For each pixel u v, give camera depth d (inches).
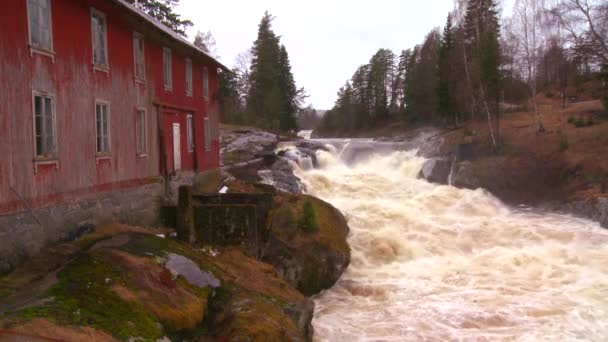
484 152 1230.3
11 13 382.3
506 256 684.7
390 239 739.4
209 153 945.5
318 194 1020.5
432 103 2433.6
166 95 729.0
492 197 1048.2
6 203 373.4
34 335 247.0
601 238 751.7
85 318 279.7
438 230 804.6
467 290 583.5
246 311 376.5
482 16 1753.2
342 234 709.3
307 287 582.9
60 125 448.8
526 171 1074.1
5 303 290.5
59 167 445.1
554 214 946.1
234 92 2487.7
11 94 380.2
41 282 327.6
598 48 1258.6
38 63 415.2
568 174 1019.3
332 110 3878.0
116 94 565.0
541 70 1851.6
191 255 455.2
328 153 1405.0
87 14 500.4
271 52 2384.4
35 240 407.5
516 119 1561.3
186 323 338.3
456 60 1680.6
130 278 348.2
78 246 437.7
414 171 1266.0
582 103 1727.4
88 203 495.5
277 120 2226.9
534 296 555.8
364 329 484.1
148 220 635.5
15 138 384.2
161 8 1745.8
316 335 468.8
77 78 478.6
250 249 589.3
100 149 526.6
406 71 3065.9
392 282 619.5
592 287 573.6
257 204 629.3
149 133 662.5
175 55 772.6
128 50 600.4
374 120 3403.1
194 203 630.5
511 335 462.3
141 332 291.4
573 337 455.8
